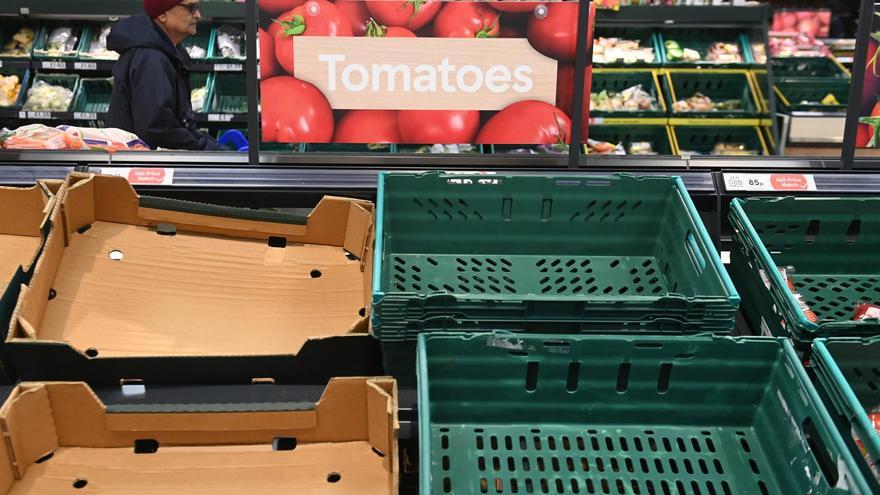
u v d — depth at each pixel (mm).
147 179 2297
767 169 2412
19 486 1609
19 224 2152
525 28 2205
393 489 1523
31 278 1831
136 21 3486
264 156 2355
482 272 2260
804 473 1566
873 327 1765
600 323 1800
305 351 1763
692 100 5426
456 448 1723
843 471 1428
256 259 2143
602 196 2277
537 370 1731
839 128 5535
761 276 2014
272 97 2244
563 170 2375
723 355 1719
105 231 2113
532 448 1732
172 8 3424
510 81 2256
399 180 2236
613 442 1755
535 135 2318
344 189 2316
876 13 2307
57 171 2291
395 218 2289
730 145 5312
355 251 2160
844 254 2326
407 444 1820
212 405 1685
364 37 2189
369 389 1655
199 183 2305
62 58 5328
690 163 2414
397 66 2223
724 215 2369
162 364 1743
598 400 1771
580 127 2316
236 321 1977
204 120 5301
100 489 1616
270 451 1718
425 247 2324
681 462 1708
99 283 1989
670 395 1771
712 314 1785
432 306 1765
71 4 5266
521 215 2299
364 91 2246
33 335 1701
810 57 5934
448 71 2234
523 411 1781
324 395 1680
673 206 2234
